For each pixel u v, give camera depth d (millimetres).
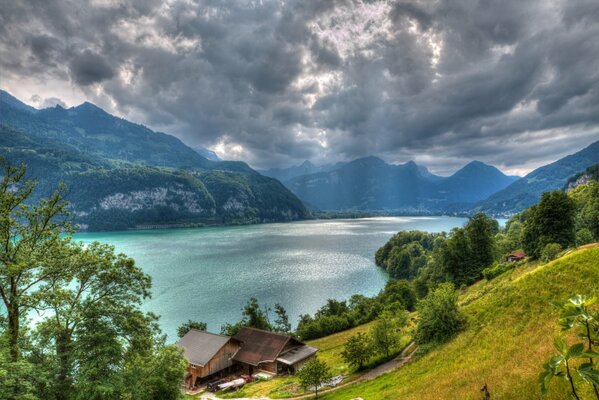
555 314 33438
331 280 146750
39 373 24000
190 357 65562
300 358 66312
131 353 28609
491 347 33625
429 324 45188
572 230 77375
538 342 28484
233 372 68688
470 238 102750
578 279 36906
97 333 25672
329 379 46938
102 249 31609
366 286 138125
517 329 34781
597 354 4930
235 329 86438
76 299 29000
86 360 24828
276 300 120688
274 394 51250
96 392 23078
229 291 129375
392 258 163250
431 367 37250
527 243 84312
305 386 45875
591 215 99062
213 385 61219
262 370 67125
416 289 119000
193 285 137375
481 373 27547
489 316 40562
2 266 27469
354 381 47906
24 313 29750
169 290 130625
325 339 87000
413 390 31922
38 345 26922
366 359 53562
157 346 30969
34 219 30156
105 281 29844
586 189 138000
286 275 155250
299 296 124750
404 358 52781
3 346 24797
